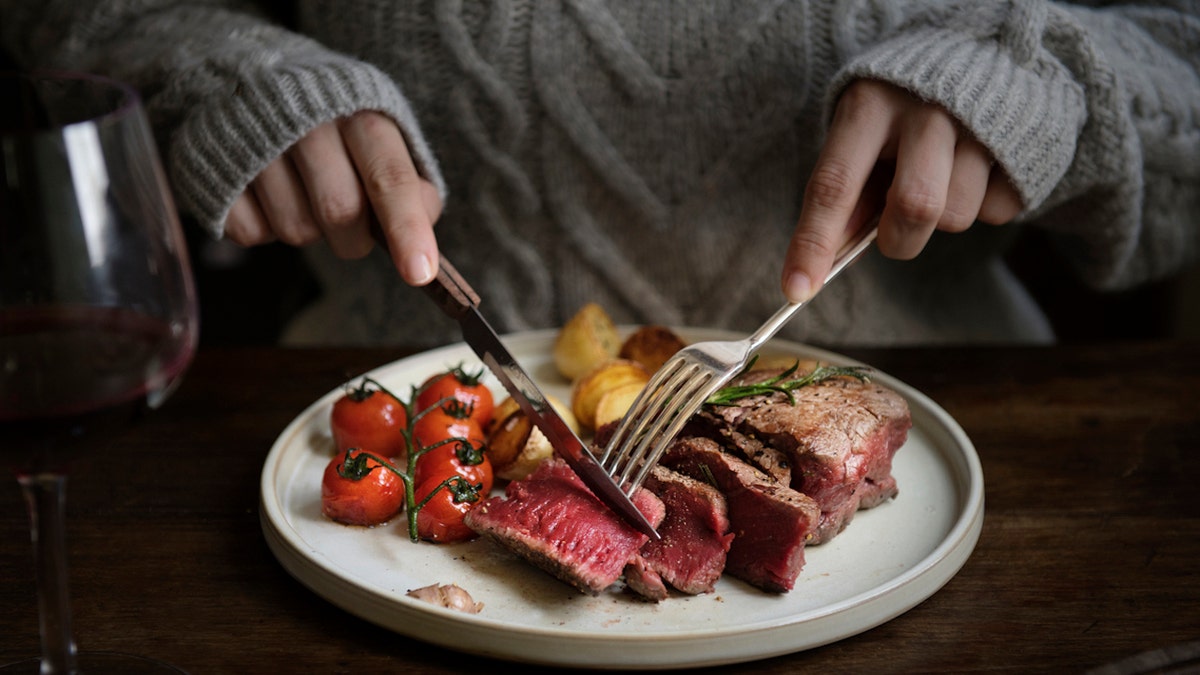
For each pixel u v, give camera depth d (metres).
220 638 0.46
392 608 0.46
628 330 0.69
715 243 0.74
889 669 0.45
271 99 0.58
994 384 0.66
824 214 0.53
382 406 0.57
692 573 0.48
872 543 0.51
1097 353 0.69
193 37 0.68
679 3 0.69
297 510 0.53
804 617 0.45
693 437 0.53
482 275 0.77
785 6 0.69
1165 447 0.59
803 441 0.50
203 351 0.70
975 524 0.51
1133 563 0.50
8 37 0.77
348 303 0.82
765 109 0.71
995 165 0.58
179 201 0.65
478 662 0.45
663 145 0.72
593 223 0.74
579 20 0.69
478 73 0.71
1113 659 0.45
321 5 0.74
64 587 0.39
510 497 0.50
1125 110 0.63
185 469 0.58
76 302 0.37
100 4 0.72
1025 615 0.47
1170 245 0.76
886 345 0.71
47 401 0.37
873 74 0.55
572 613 0.47
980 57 0.59
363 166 0.57
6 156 0.36
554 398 0.64
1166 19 0.73
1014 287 0.86
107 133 0.37
